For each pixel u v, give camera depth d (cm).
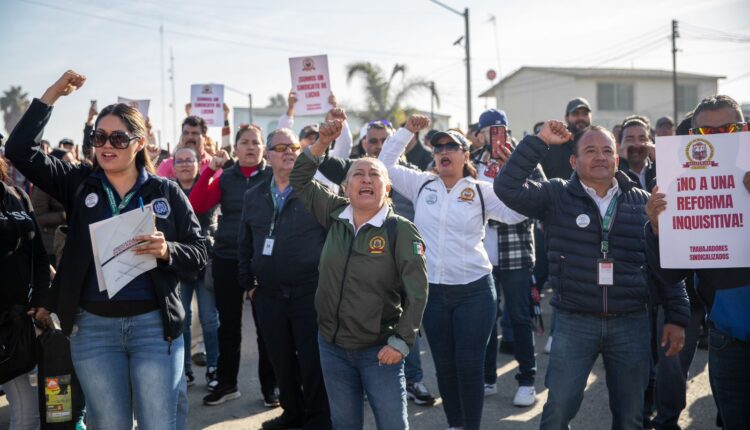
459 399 468
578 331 370
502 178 379
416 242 354
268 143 494
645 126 553
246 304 1022
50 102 329
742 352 322
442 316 460
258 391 605
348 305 354
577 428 499
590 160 366
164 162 737
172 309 331
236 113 4131
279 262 470
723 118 325
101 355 321
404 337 344
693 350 467
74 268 322
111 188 336
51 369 380
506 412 538
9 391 390
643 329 369
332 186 545
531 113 4266
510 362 678
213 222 616
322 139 389
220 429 512
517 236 575
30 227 381
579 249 369
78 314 324
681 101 4166
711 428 489
